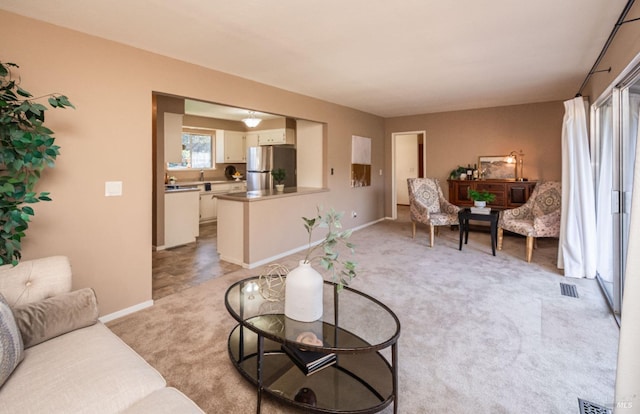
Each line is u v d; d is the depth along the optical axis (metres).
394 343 1.55
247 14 2.26
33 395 1.15
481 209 4.52
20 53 2.16
